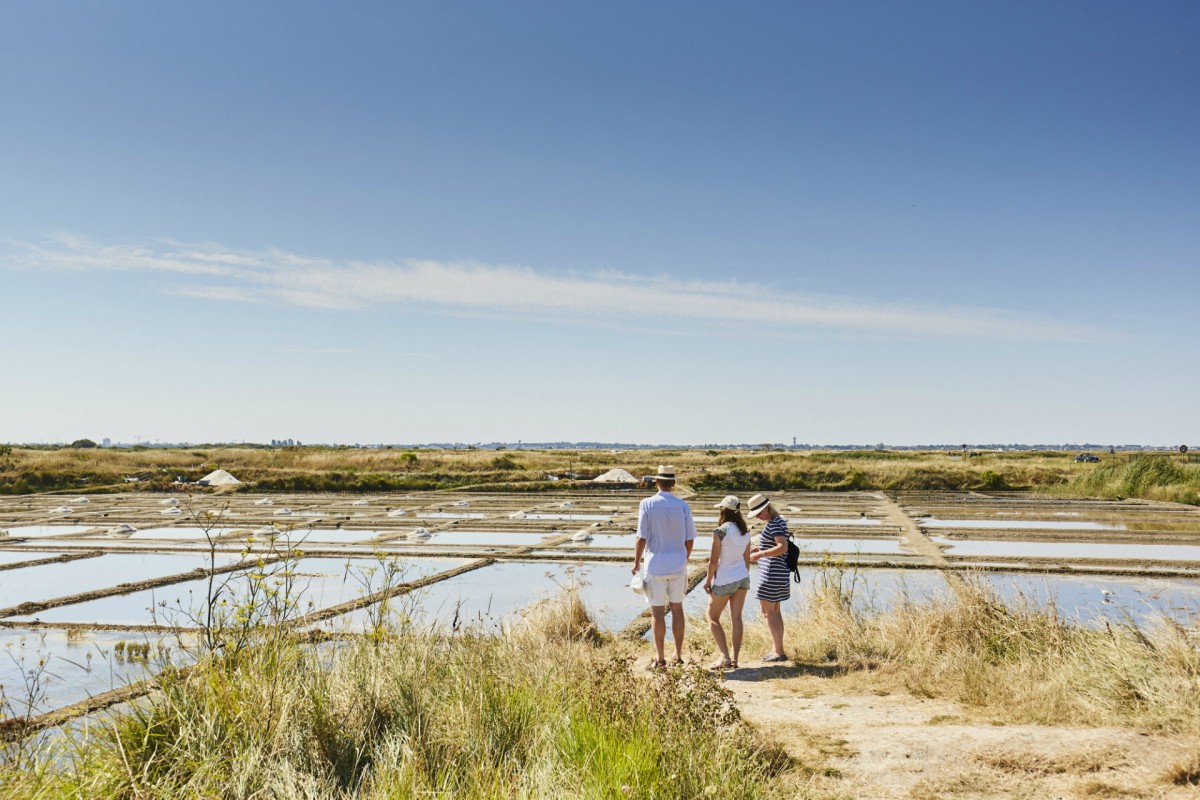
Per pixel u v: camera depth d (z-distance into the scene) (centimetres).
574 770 490
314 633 642
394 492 4009
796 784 518
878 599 1224
